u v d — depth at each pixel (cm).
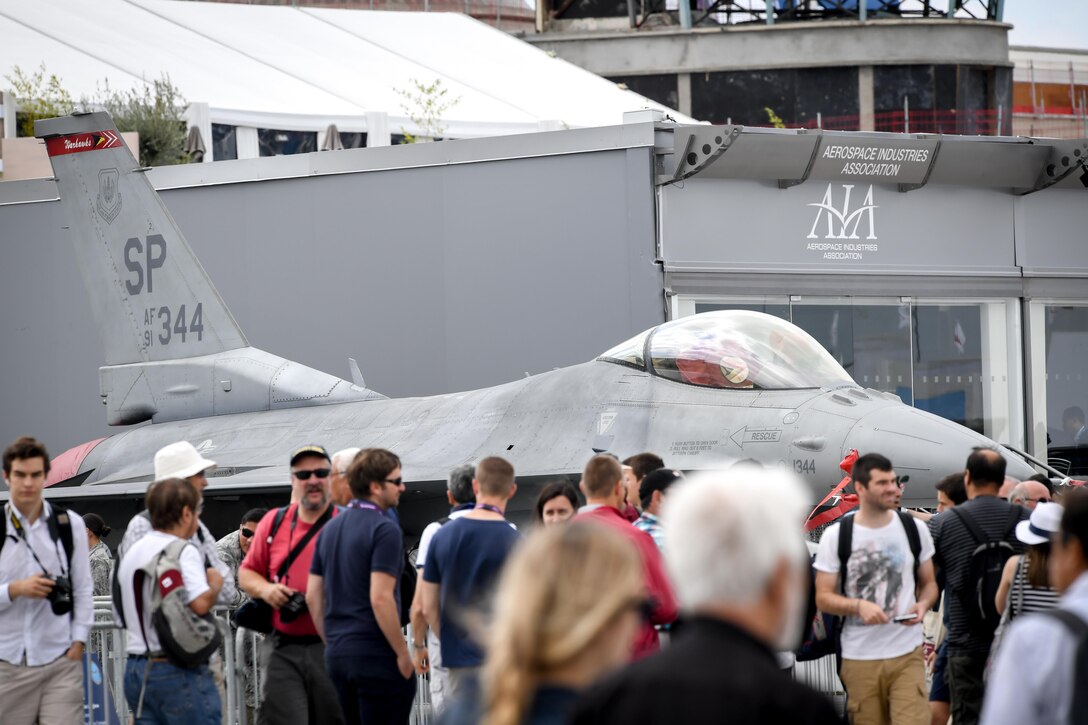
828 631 1719
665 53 9556
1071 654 777
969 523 1644
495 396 3025
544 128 7388
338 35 9038
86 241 3853
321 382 3528
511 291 3834
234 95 7294
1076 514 952
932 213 3991
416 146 3978
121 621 1541
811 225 3828
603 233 3684
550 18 10238
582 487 1488
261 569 1712
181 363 3722
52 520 1625
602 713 648
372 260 4044
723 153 3591
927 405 4034
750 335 2756
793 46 9244
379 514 1582
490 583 1491
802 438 2489
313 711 1684
